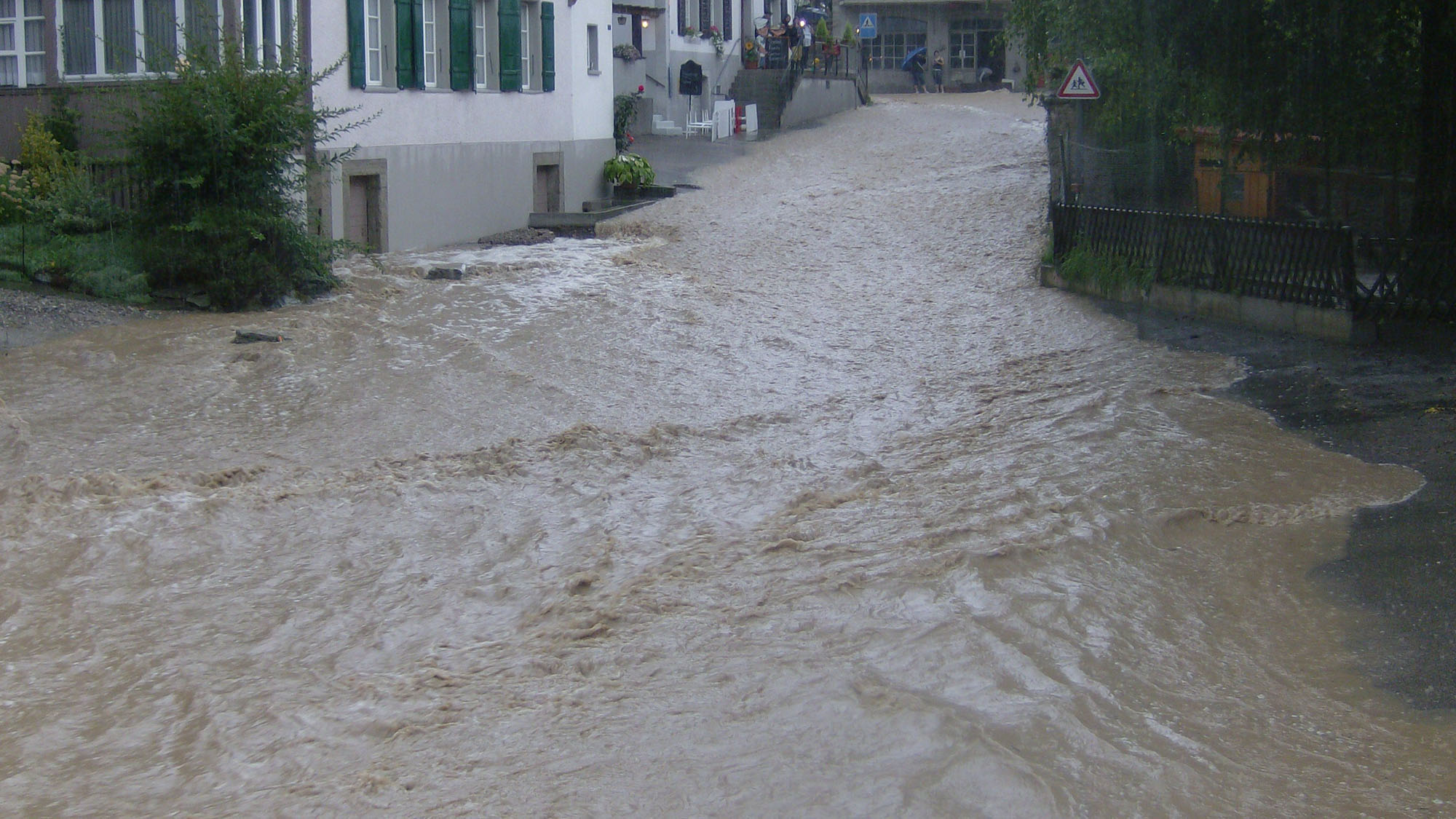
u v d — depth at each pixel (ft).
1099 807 15.23
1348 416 35.37
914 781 15.69
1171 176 66.85
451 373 41.39
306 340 44.96
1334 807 15.40
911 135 98.63
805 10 135.13
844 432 36.60
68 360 41.04
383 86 65.98
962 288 58.29
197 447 33.65
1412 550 24.43
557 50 80.18
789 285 59.31
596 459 33.06
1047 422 36.29
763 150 95.71
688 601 22.77
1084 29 51.80
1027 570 23.79
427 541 27.07
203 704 19.16
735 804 15.39
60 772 17.13
